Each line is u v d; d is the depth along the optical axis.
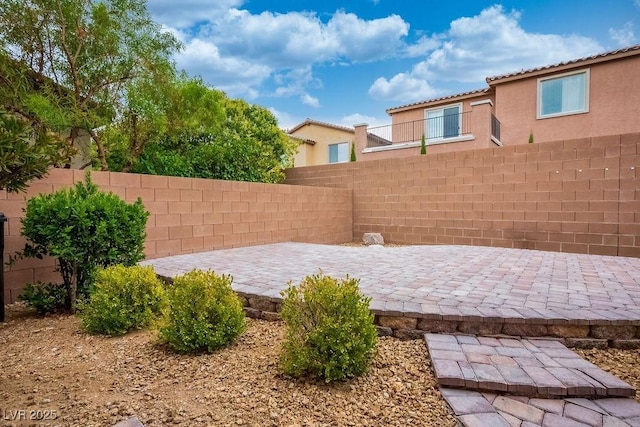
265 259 5.63
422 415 1.89
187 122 7.38
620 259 5.82
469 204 8.15
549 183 7.18
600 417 1.86
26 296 3.47
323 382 2.17
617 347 2.74
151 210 5.77
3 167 2.26
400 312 2.92
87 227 3.35
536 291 3.62
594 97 11.26
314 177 10.75
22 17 5.63
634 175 6.35
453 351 2.50
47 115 5.60
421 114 15.17
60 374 2.26
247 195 7.39
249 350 2.63
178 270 4.65
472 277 4.30
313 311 2.27
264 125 11.42
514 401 1.99
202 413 1.85
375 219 9.66
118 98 6.70
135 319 3.00
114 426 1.69
